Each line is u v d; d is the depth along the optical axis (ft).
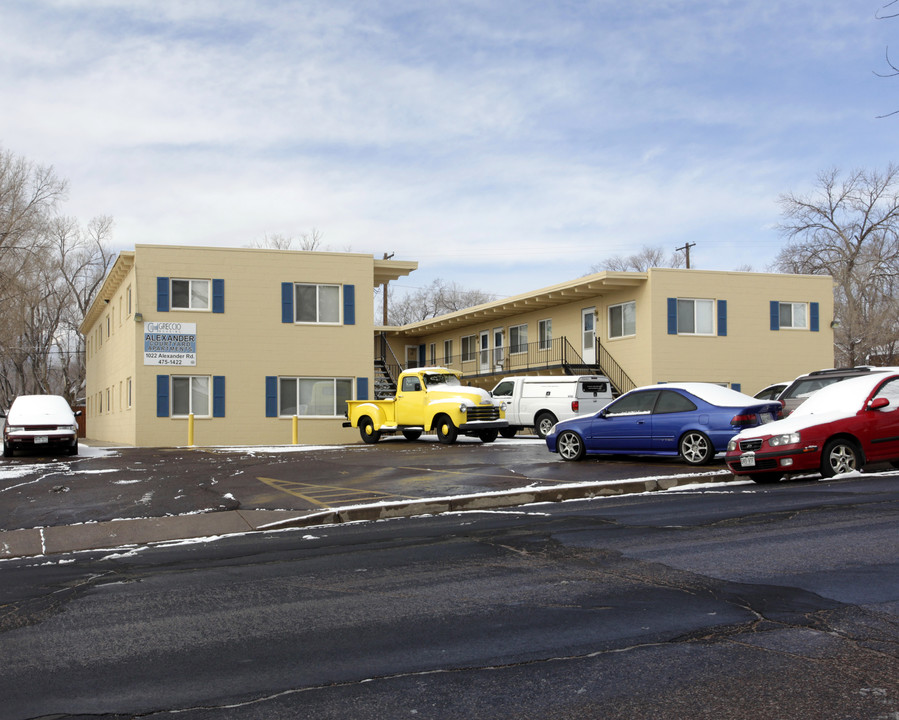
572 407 84.33
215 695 15.11
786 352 105.60
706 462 50.19
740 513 32.07
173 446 88.74
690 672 15.49
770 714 13.61
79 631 19.57
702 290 101.24
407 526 33.76
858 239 167.84
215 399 91.50
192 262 91.66
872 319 161.89
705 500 36.60
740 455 43.06
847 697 14.20
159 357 89.92
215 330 92.07
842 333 166.50
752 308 104.01
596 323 107.86
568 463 54.29
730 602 19.93
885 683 14.74
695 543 26.91
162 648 17.99
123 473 53.52
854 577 21.67
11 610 21.97
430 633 18.44
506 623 18.99
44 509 39.83
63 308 196.54
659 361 98.37
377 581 23.62
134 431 89.56
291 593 22.61
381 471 52.16
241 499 41.55
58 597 23.27
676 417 51.44
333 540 31.04
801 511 31.60
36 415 71.82
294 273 95.14
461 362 139.95
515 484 43.93
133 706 14.71
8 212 135.13
